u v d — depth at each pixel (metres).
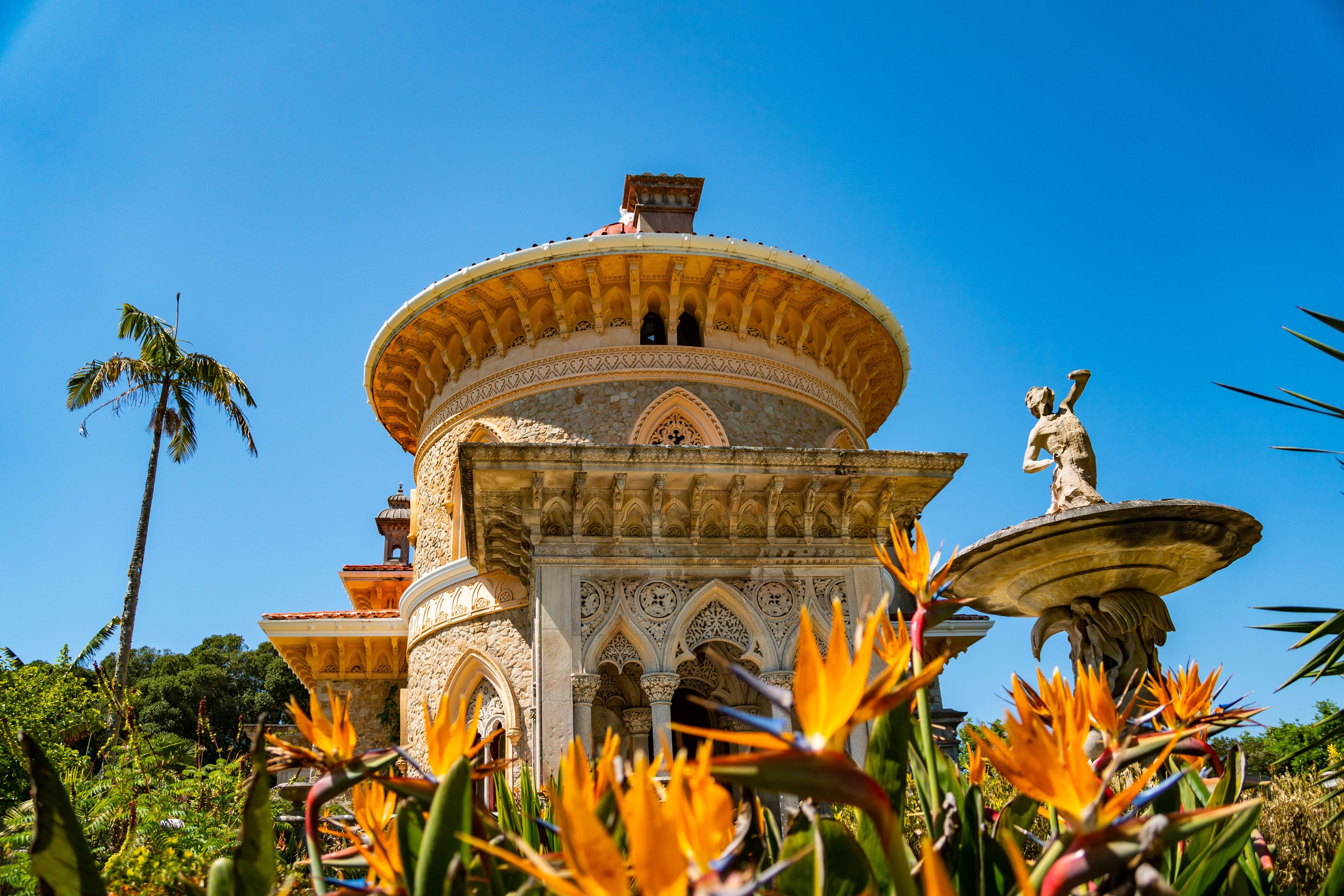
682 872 1.05
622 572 13.33
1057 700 1.79
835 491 14.16
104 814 11.22
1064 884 1.31
